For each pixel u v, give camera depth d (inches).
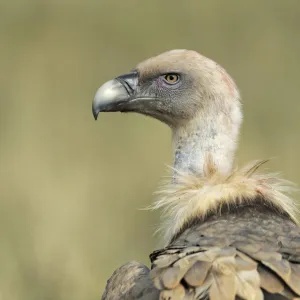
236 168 725.9
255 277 583.8
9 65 1644.9
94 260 1080.8
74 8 1788.9
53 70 1660.9
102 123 1467.8
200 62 794.8
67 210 1208.2
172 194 723.4
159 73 802.8
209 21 1782.7
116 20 1785.2
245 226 655.8
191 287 583.8
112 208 1235.2
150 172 1362.0
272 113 1539.1
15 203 1230.9
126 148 1413.6
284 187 725.9
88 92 1619.1
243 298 572.4
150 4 1787.6
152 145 1409.9
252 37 1744.6
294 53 1711.4
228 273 585.0
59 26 1755.7
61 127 1481.3
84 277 1029.2
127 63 1728.6
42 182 1283.2
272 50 1721.2
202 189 708.0
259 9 1776.6
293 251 620.1
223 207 690.8
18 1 1766.7
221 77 789.2
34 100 1553.9
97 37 1755.7
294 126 1478.8
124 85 812.0
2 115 1507.1
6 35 1713.8
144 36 1768.0
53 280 1026.1
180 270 594.6
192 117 791.7
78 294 1015.6
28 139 1430.9
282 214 699.4
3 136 1438.2
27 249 1078.4
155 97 802.8
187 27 1784.0
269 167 1331.2
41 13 1771.7
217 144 783.7
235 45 1749.5
